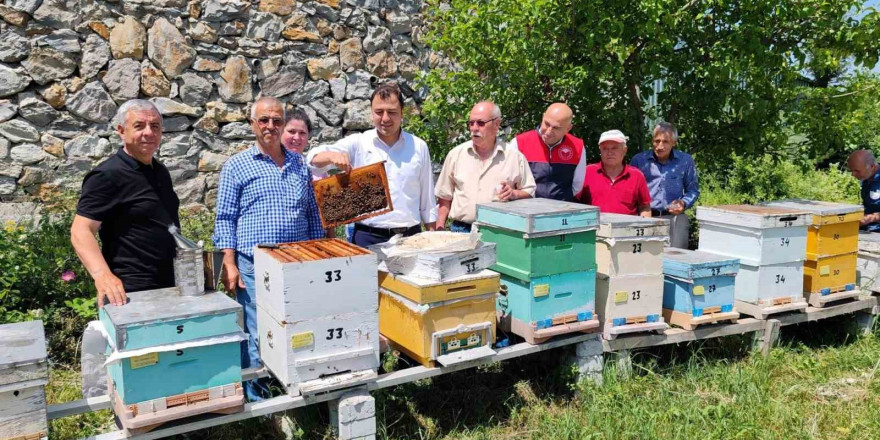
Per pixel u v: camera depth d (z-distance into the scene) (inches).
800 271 204.1
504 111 266.1
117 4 284.7
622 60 230.5
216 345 121.6
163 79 297.0
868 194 268.8
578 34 249.0
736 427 154.1
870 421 158.1
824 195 426.3
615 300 170.4
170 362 117.6
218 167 313.7
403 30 354.9
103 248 139.6
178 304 123.2
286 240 158.1
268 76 319.9
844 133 270.2
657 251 174.9
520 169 195.8
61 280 209.2
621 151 226.7
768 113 266.8
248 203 156.6
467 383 179.8
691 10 251.3
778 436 153.3
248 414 126.1
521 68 243.8
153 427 118.0
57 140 279.3
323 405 156.7
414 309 142.6
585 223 161.2
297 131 199.6
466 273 146.7
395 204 186.7
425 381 179.9
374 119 181.9
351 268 132.2
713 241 210.5
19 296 202.7
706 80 261.0
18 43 267.3
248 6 311.1
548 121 201.8
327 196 154.8
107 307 121.0
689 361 188.5
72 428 153.3
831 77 389.7
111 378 124.9
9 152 270.5
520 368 189.9
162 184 140.9
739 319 199.9
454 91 252.4
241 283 156.6
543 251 156.4
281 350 129.6
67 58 277.3
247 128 319.0
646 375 180.1
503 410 167.0
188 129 306.0
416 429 155.9
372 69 347.3
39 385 107.5
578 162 210.4
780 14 241.9
